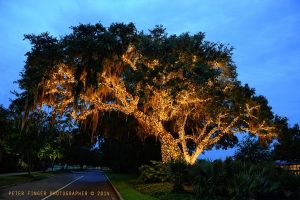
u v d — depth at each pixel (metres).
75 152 104.75
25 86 27.91
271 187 16.86
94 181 44.06
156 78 25.91
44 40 27.33
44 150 53.38
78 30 27.05
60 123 33.56
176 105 29.88
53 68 28.11
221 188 18.11
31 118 31.27
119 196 22.75
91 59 26.66
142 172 32.56
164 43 26.00
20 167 61.25
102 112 39.47
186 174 20.86
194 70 25.92
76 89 27.12
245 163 18.84
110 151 71.12
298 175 18.39
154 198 19.98
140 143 48.16
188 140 42.12
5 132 33.19
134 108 30.64
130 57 28.11
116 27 27.09
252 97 34.41
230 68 30.48
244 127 35.47
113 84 29.06
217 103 30.91
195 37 27.16
